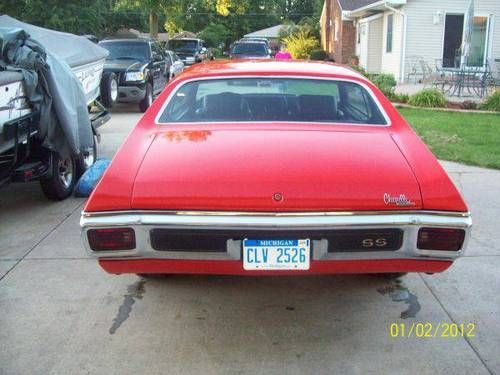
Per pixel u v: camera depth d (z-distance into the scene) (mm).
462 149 8633
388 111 4078
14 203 6281
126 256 3039
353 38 29562
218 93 4188
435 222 2977
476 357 3205
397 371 3074
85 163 7117
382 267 3080
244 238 2984
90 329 3508
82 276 4273
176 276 4246
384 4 20969
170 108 4086
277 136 3623
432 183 3104
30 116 5387
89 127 6367
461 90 17875
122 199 3025
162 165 3232
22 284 4133
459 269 4383
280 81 4254
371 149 3463
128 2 30438
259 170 3129
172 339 3395
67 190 6402
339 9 30297
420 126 10969
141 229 2986
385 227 2975
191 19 63531
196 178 3076
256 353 3248
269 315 3686
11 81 5016
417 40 21109
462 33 21156
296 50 35312
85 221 3010
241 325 3559
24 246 4902
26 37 5656
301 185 3010
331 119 3994
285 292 4008
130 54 15500
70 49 7312
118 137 10438
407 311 3740
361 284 4137
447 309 3760
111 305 3818
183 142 3566
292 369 3092
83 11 34688
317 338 3410
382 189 3031
